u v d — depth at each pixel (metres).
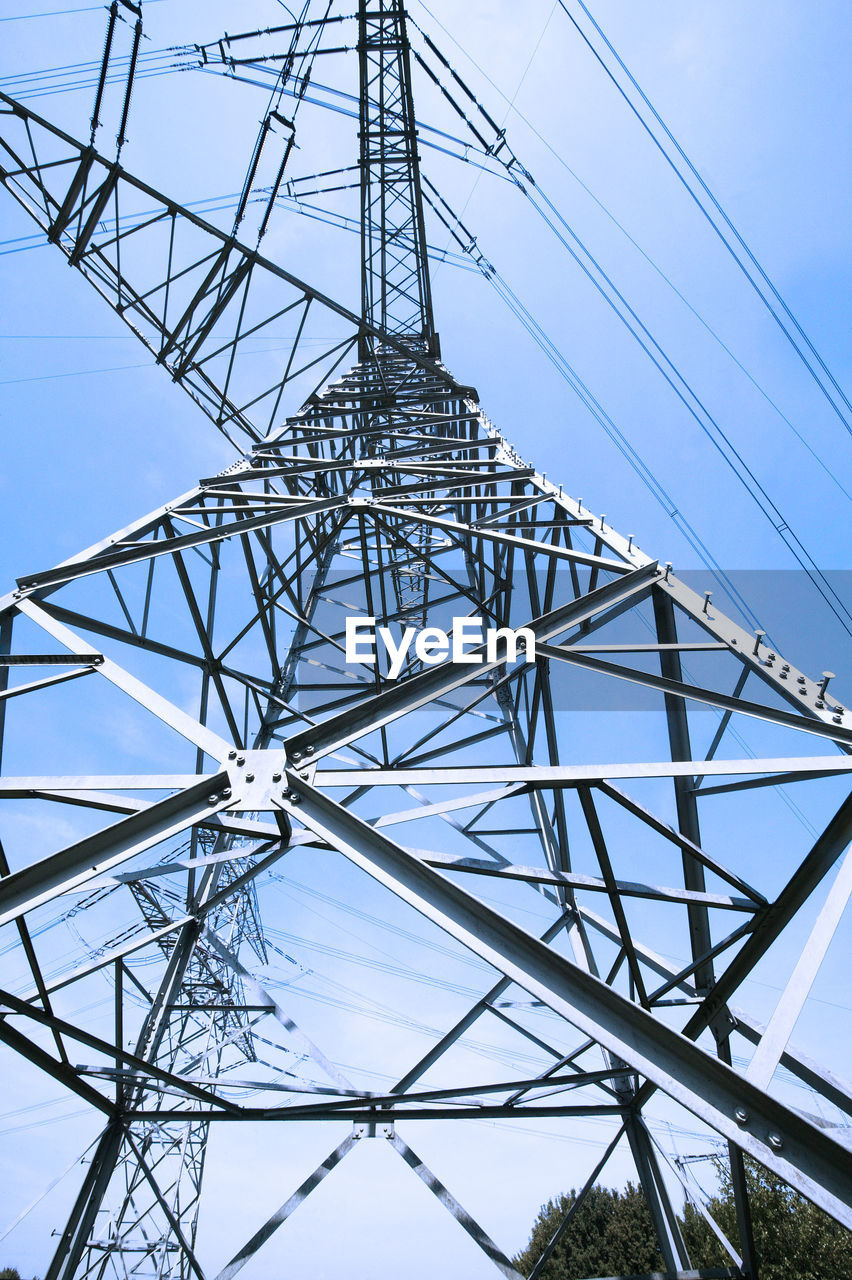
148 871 6.54
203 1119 7.38
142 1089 7.84
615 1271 29.50
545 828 9.77
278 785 5.36
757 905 5.86
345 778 5.53
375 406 15.80
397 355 18.28
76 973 6.40
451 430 15.98
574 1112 7.54
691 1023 6.83
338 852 4.92
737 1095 4.00
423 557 11.91
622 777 5.52
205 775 5.55
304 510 9.39
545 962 4.37
